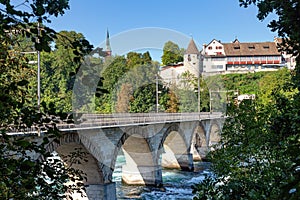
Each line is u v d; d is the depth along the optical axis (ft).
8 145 15.12
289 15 13.41
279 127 15.15
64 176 19.58
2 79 16.96
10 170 14.17
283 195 8.83
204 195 15.24
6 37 15.14
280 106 16.46
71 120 16.39
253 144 33.19
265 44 345.10
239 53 337.72
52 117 15.99
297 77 15.37
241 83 293.02
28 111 15.02
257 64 337.72
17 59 20.92
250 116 37.19
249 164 35.96
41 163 17.26
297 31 13.62
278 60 337.52
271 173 22.25
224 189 14.20
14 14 11.60
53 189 19.44
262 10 13.99
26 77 22.56
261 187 13.62
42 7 11.72
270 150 29.17
